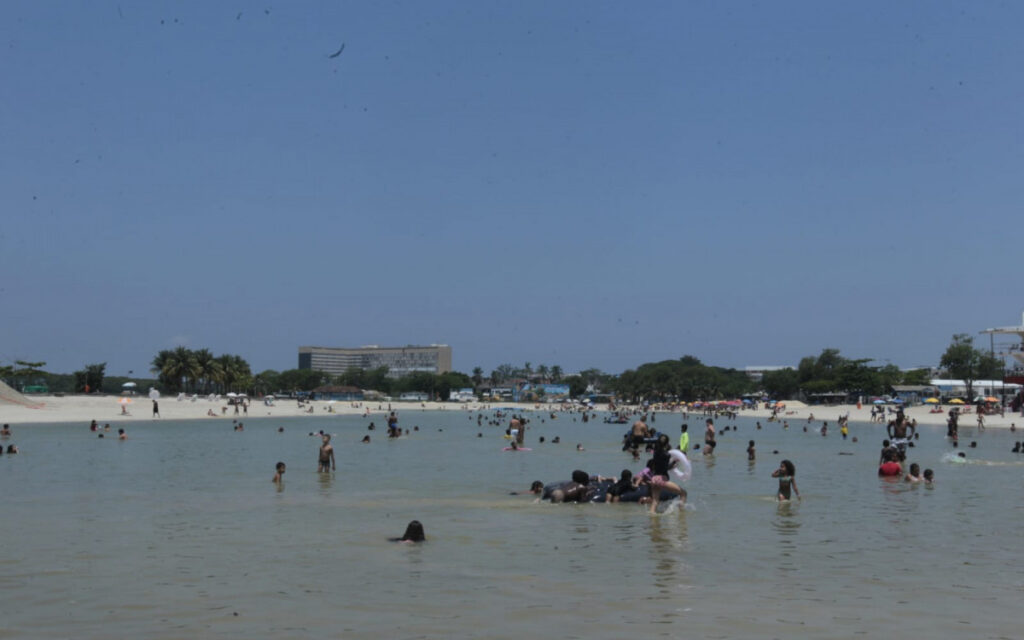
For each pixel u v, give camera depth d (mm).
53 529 20719
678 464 27281
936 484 32375
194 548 18109
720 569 16094
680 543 18938
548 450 54125
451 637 11492
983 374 190875
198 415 118625
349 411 160375
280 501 26453
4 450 50938
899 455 37125
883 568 16219
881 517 23172
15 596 13789
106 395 160125
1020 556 17484
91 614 12680
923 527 21438
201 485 31312
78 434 71125
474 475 36062
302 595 13875
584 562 16703
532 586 14570
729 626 12078
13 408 106438
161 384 197500
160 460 43750
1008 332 114375
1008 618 12602
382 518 22672
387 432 77375
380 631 11766
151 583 14727
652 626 12070
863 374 187000
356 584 14688
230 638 11445
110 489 29844
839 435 79500
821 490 30172
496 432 81188
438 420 120375
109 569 15906
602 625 12109
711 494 28828
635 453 47094
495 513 23797
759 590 14336
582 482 27031
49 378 187750
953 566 16422
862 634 11719
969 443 62281
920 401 168750
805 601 13562
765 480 34000
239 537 19578
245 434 74375
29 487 30469
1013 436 73250
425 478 34562
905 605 13344
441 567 16188
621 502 25766
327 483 32344
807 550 18094
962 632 11844
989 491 29797
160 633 11680
